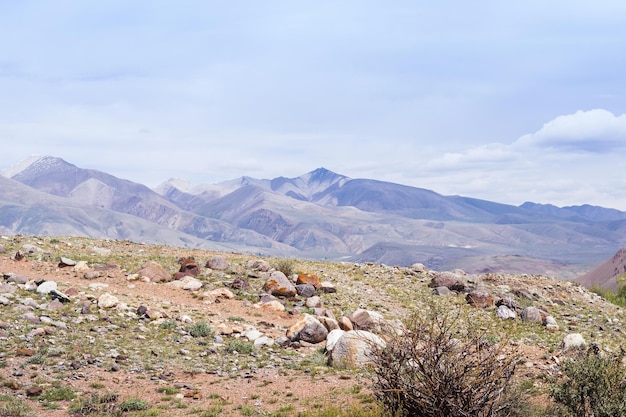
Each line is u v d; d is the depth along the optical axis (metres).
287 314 28.62
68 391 15.20
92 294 27.27
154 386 16.56
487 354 10.82
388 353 11.66
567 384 11.82
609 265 191.88
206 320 25.58
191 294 30.66
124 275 32.72
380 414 11.52
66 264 33.31
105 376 17.11
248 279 34.88
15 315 22.00
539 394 13.34
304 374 17.89
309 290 32.53
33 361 17.47
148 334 22.64
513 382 11.44
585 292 41.47
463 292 36.41
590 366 11.66
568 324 30.00
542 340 24.44
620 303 41.38
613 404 10.77
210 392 16.09
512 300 33.12
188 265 34.66
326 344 21.27
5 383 15.29
